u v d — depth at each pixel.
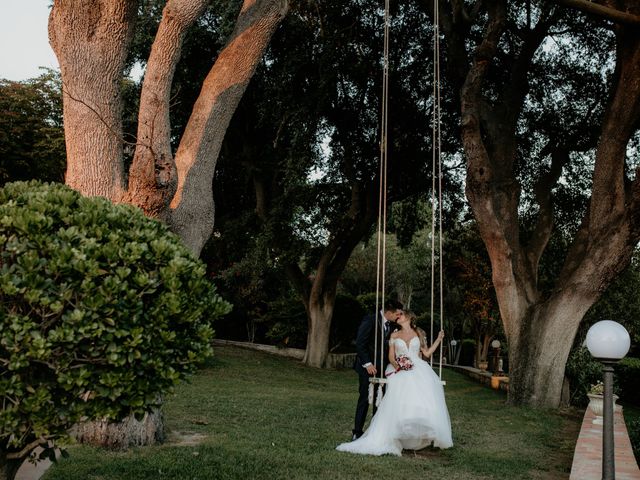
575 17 16.05
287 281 27.89
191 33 17.95
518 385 13.04
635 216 11.98
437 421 7.14
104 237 3.62
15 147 22.00
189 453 6.37
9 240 3.35
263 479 5.48
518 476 6.32
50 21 6.90
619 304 19.64
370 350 7.76
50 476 5.23
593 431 7.86
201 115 7.70
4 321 3.15
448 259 27.25
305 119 19.23
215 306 3.95
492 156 14.55
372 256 41.44
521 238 20.27
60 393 3.44
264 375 19.28
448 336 36.31
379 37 19.89
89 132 6.84
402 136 21.41
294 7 17.88
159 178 6.33
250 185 23.80
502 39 17.59
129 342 3.38
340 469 5.99
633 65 12.08
